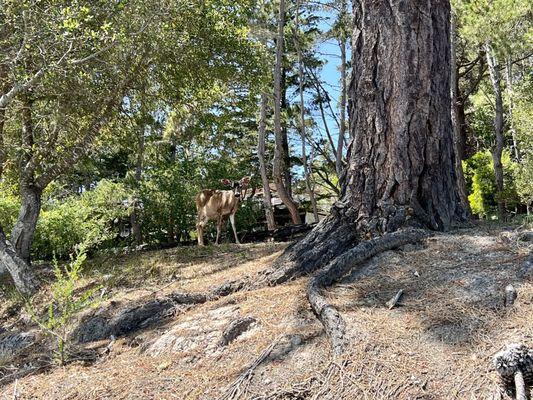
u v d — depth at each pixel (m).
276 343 3.46
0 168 9.32
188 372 3.46
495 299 3.35
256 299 4.38
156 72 9.41
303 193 21.41
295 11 17.50
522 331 2.96
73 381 3.72
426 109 5.16
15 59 6.79
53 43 7.07
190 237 13.56
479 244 4.34
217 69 9.66
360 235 5.04
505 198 13.14
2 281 8.30
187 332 4.05
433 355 2.95
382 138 5.15
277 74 14.93
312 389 2.90
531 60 17.56
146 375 3.55
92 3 7.54
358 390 2.80
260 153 15.41
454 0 12.81
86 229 10.26
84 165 11.24
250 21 14.25
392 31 5.16
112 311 5.04
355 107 5.38
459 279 3.73
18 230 8.39
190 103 10.77
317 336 3.44
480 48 15.12
